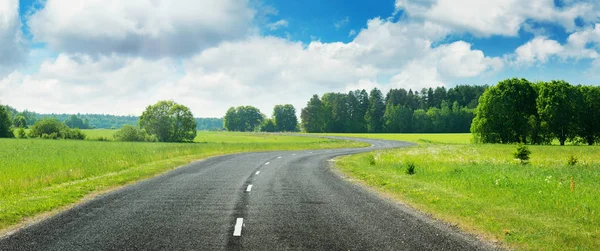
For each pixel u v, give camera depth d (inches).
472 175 698.2
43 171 775.1
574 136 2800.2
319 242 287.4
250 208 417.7
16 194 513.3
